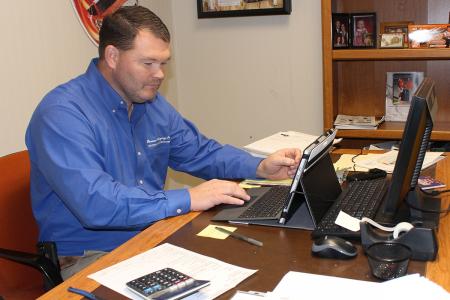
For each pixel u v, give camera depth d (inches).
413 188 51.6
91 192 52.9
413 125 42.5
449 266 41.0
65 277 60.1
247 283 39.9
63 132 56.2
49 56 86.2
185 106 131.0
